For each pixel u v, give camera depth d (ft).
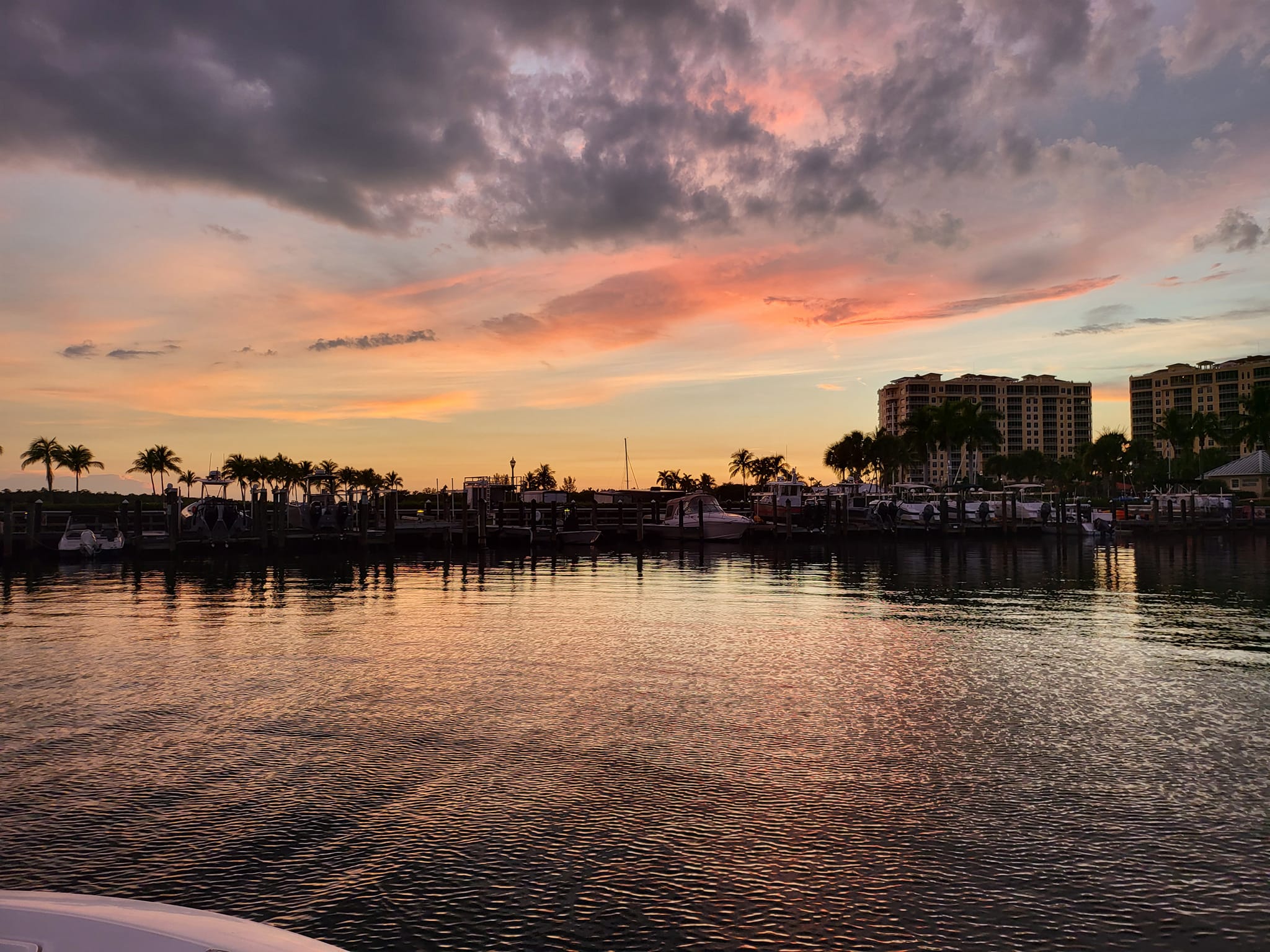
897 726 37.06
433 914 20.98
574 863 23.72
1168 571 123.03
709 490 334.85
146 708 40.22
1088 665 49.88
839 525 207.21
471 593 90.94
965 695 42.50
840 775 30.78
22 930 9.45
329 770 31.40
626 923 20.54
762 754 33.19
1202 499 272.31
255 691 43.50
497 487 217.97
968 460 398.42
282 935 9.62
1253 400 393.70
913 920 20.70
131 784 29.89
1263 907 21.34
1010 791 29.17
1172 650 55.11
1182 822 26.48
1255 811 27.40
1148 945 19.66
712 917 20.81
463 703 40.93
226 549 157.17
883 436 407.85
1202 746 34.12
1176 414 460.14
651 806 27.86
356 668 49.24
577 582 105.50
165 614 73.56
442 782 30.14
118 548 142.72
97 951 8.97
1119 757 32.68
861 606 79.10
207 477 171.94
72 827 26.12
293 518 182.39
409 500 278.87
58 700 41.65
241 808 27.71
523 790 29.27
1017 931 20.24
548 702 41.19
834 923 20.58
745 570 125.59
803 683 45.24
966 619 69.77
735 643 57.82
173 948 9.04
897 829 26.02
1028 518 234.58
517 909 21.24
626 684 45.01
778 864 23.67
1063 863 23.72
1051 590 94.89
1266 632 62.39
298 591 93.30
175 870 23.30
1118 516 263.49
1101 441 474.49
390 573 118.73
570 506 197.98
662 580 107.86
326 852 24.40
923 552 174.70
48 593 91.86
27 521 137.90
